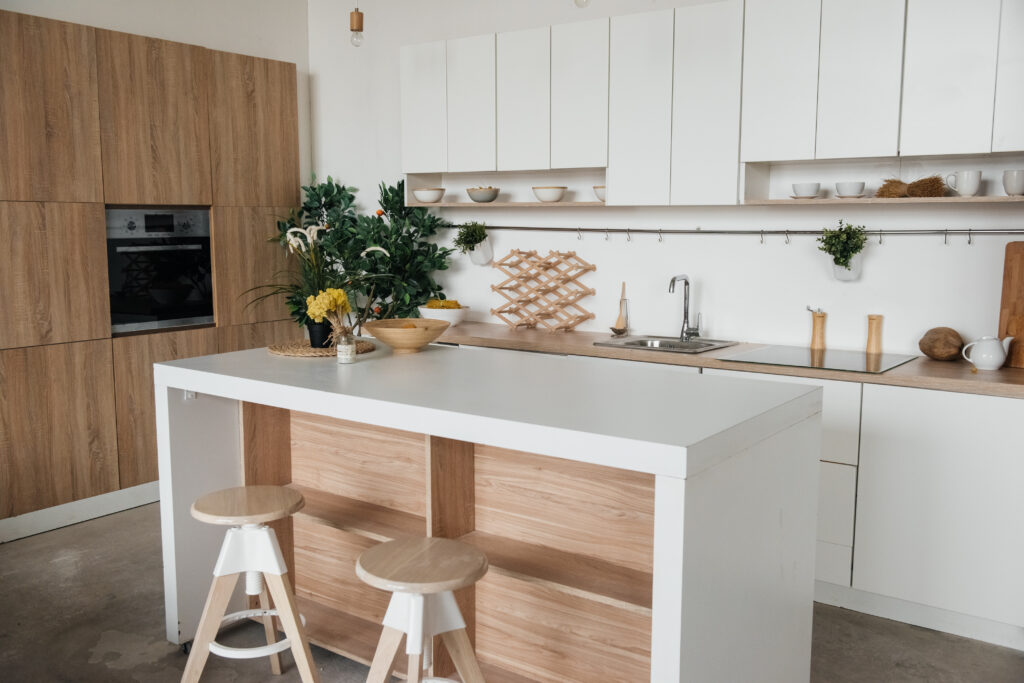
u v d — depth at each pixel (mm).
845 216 3820
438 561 2094
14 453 4086
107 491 4473
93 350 4359
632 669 2451
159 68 4551
